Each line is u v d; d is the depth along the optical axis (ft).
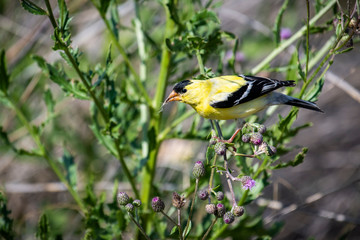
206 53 29.09
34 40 41.52
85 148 42.78
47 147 43.14
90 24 44.24
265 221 33.09
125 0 47.55
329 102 50.85
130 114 32.42
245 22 41.50
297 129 27.17
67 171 30.94
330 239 44.11
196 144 42.73
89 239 28.37
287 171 48.16
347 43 24.04
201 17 27.91
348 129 50.24
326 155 48.91
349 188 46.24
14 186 39.04
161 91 30.76
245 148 29.60
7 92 30.07
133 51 42.63
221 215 20.08
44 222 29.48
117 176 41.75
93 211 29.66
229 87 25.88
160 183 39.50
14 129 43.78
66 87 26.91
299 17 46.93
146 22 42.04
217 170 20.93
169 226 31.65
